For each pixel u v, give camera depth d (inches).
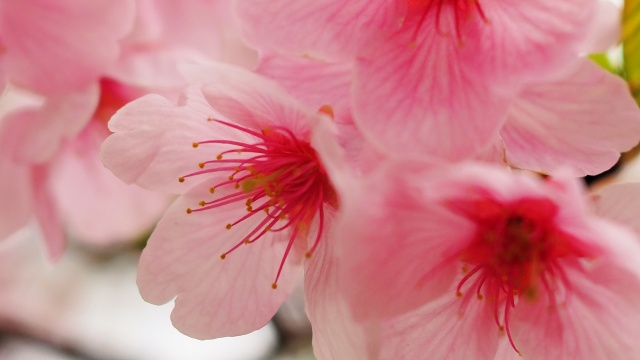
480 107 7.0
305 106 7.2
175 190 7.7
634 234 7.1
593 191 7.2
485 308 7.3
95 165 9.0
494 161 7.1
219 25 8.2
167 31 8.3
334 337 7.2
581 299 7.2
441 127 7.0
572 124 7.2
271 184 7.6
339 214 7.2
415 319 7.2
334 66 7.3
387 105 7.1
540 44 7.0
